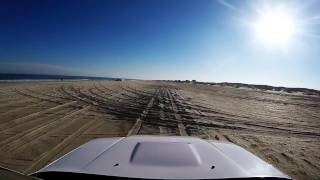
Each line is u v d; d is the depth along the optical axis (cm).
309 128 1368
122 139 306
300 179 600
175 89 4009
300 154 810
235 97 3259
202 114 1530
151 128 1059
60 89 2606
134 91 2953
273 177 232
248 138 994
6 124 967
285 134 1154
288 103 2966
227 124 1275
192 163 234
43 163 602
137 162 232
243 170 237
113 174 216
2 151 668
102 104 1662
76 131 930
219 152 270
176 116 1379
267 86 10188
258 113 1838
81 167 232
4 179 210
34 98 1762
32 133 863
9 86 2609
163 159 237
